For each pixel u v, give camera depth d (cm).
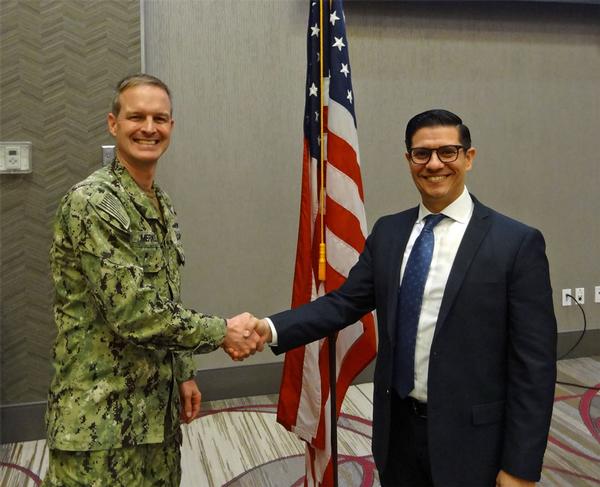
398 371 145
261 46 321
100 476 133
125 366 136
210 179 321
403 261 149
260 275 334
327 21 211
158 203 154
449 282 137
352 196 205
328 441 205
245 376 337
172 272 150
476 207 145
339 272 203
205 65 313
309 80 213
